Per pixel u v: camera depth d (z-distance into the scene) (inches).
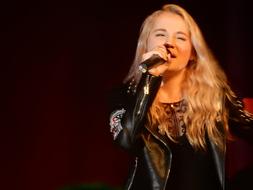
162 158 178.5
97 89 553.0
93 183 562.6
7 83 541.0
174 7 194.4
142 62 179.0
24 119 550.0
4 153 552.1
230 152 217.6
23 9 530.6
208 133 182.1
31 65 540.7
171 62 187.6
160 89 190.7
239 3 494.3
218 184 177.8
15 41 534.3
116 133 181.9
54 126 558.3
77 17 538.0
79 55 543.5
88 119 561.6
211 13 499.5
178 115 186.1
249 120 190.1
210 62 194.7
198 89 189.8
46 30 536.7
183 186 175.6
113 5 533.3
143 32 195.5
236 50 496.4
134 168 182.2
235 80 495.5
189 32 192.2
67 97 555.8
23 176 557.3
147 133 182.4
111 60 541.6
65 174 564.4
